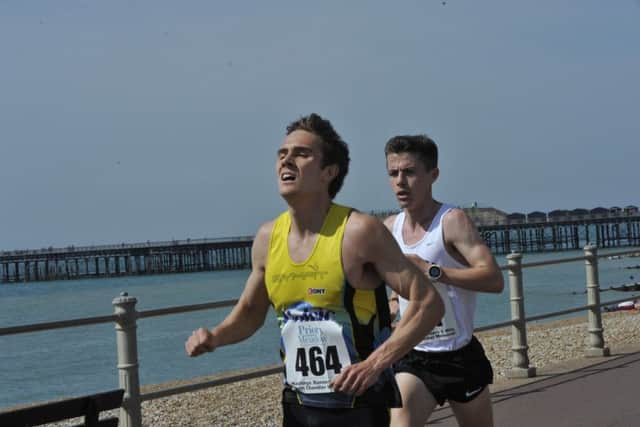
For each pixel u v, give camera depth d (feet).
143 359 128.16
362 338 16.24
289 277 16.25
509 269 49.29
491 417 23.73
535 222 611.88
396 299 23.88
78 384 112.98
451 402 23.45
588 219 609.83
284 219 16.71
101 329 224.74
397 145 23.70
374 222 16.11
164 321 225.76
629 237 602.03
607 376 47.60
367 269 16.30
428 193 23.97
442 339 22.67
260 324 17.93
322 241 16.07
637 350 58.03
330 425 16.38
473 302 23.39
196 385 32.96
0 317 318.04
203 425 45.62
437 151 24.00
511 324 49.21
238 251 652.07
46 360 144.56
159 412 50.19
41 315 323.98
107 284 581.94
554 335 78.95
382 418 16.49
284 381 16.94
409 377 22.71
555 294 254.68
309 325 16.21
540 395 43.06
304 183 16.08
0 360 148.36
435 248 23.49
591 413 37.91
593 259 56.75
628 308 125.49
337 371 16.17
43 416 19.62
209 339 17.35
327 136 16.39
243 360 117.80
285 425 17.02
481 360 23.20
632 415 37.06
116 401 21.35
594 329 56.85
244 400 53.21
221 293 392.68
